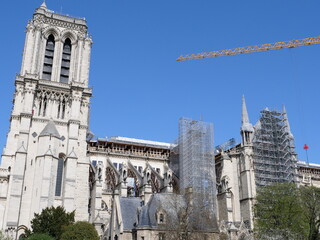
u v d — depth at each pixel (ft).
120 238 256.11
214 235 252.42
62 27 386.32
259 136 392.68
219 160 401.49
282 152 397.19
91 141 399.44
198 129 380.17
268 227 308.19
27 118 337.31
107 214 333.83
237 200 374.02
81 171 343.26
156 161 418.72
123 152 410.11
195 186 349.41
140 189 340.39
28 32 369.09
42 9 381.19
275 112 414.41
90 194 360.69
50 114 352.08
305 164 483.10
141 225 249.14
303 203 307.37
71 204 321.93
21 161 321.93
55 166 330.75
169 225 234.17
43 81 356.18
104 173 389.60
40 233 253.85
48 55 377.91
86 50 389.80
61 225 264.93
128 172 395.55
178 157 408.67
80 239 246.68
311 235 237.45
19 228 306.35
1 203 317.01
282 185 324.80
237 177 383.04
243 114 401.29
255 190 363.97
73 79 367.66
